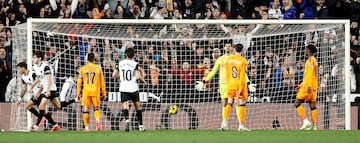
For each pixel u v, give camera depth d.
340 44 45.31
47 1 51.19
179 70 46.03
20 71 40.41
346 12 52.78
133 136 31.48
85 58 45.91
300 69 46.25
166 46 46.44
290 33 46.00
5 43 47.72
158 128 45.25
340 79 45.09
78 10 51.16
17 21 50.25
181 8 51.91
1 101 46.38
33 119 43.91
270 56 46.34
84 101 40.47
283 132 36.81
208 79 40.97
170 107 45.41
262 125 45.19
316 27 45.94
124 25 46.25
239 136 31.31
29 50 42.97
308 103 44.72
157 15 50.91
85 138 29.69
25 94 43.81
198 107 45.38
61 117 43.81
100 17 51.00
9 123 43.59
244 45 46.53
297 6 52.47
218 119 45.22
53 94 40.75
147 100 45.38
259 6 52.88
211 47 46.59
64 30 45.41
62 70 45.69
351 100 46.97
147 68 46.06
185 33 46.59
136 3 51.31
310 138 29.09
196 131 38.72
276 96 45.91
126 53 39.53
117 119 44.72
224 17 51.19
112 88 45.31
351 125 45.06
